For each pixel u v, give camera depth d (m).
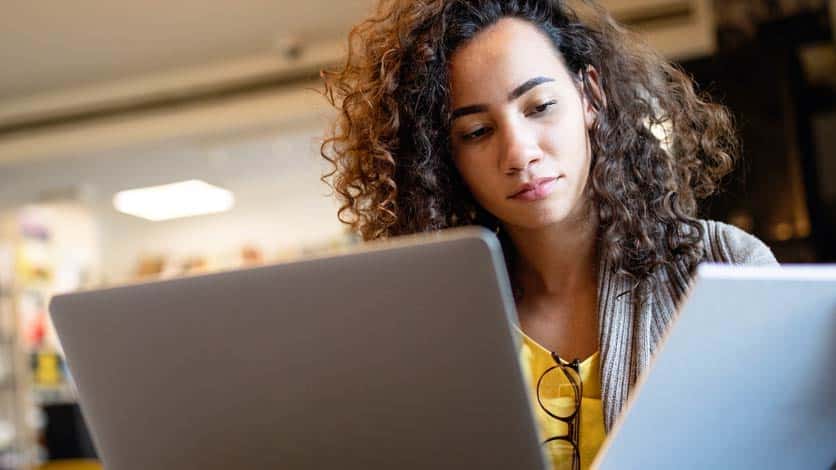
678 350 0.73
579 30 1.25
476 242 0.70
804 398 0.83
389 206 1.31
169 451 0.87
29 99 6.23
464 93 1.15
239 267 0.78
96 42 5.44
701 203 1.44
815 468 0.92
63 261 7.27
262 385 0.81
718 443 0.84
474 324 0.72
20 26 5.14
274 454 0.84
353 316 0.76
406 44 1.26
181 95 5.95
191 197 6.77
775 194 3.80
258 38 5.55
